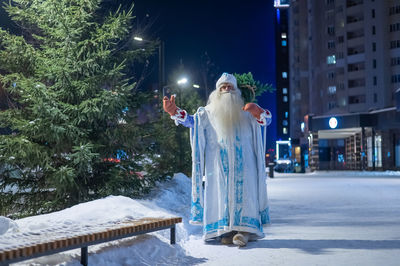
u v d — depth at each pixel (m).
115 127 8.59
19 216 8.13
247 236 5.53
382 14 66.06
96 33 8.62
